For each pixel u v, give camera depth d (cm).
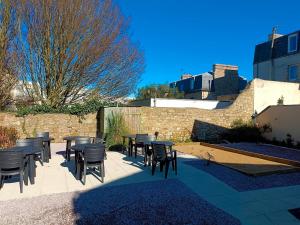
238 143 1398
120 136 1188
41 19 1491
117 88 1720
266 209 505
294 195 577
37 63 1538
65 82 1573
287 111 1328
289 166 809
